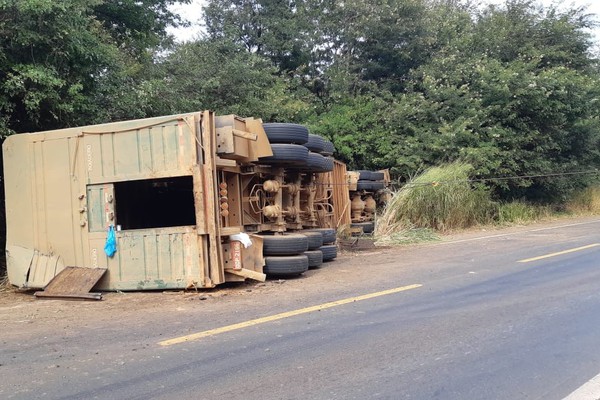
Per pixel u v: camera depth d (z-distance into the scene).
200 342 5.83
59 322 7.12
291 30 25.83
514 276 8.95
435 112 22.44
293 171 11.49
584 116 23.77
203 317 7.02
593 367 4.77
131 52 18.69
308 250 10.92
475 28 25.88
